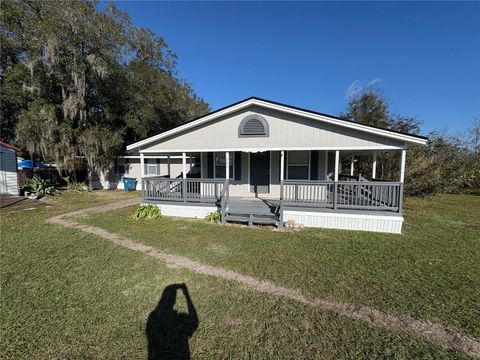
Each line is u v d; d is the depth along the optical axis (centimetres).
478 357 265
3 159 1314
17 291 388
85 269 467
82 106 1461
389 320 323
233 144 872
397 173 1192
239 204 877
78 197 1407
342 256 535
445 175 1120
